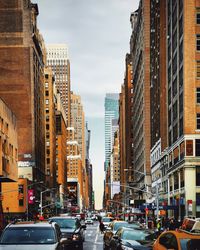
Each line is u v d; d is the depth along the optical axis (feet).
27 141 442.91
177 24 256.93
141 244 68.59
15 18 459.73
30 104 448.65
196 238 51.08
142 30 451.53
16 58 454.40
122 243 69.67
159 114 341.00
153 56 391.86
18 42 456.45
